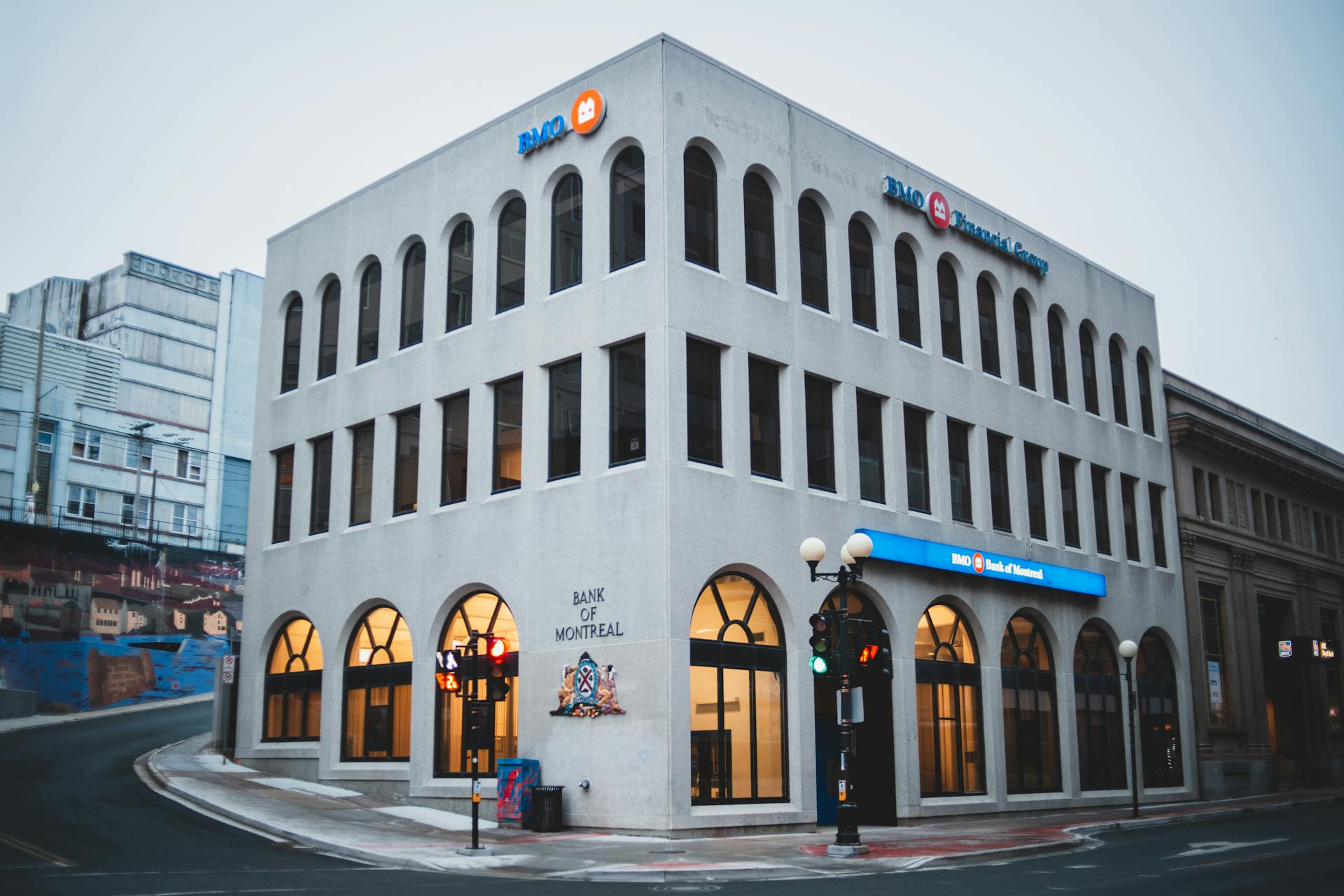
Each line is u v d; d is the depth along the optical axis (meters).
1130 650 32.34
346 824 24.11
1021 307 37.12
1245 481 47.41
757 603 26.58
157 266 74.88
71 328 75.62
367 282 33.53
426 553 29.58
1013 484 34.81
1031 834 24.89
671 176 26.23
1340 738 51.31
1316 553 51.53
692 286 26.12
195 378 75.56
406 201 32.38
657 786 23.67
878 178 31.97
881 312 31.31
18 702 51.69
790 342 28.25
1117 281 41.59
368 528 31.42
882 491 30.56
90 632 60.44
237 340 78.56
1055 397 37.66
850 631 28.94
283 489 35.06
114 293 73.62
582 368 26.89
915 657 30.25
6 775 29.55
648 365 25.56
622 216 27.00
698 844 22.12
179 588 65.50
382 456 31.44
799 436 27.95
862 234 31.52
